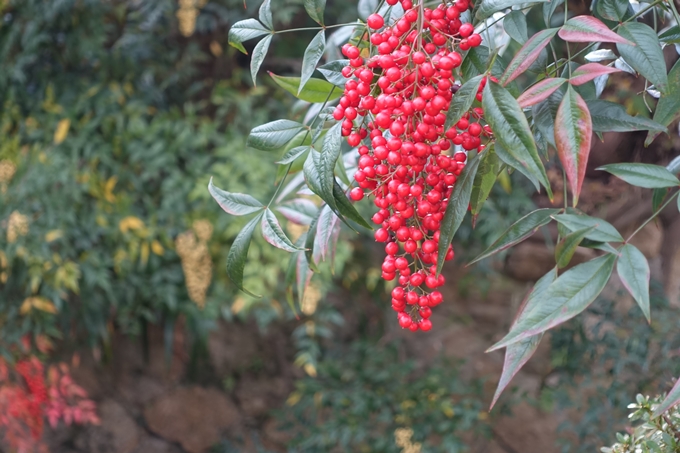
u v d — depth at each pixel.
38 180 2.81
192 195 2.90
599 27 0.94
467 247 3.21
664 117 1.05
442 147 1.03
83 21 3.06
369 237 3.21
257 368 3.47
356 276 3.25
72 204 2.85
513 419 3.12
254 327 3.50
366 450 2.97
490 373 3.28
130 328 3.01
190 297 2.96
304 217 1.27
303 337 3.29
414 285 1.04
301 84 1.05
